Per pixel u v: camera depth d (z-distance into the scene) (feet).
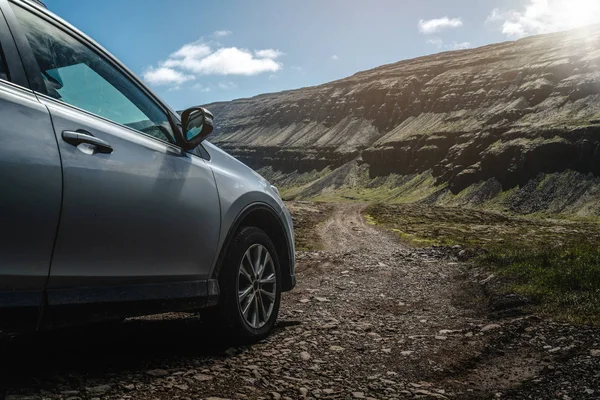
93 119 9.87
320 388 10.61
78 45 10.36
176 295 11.12
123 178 9.86
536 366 12.65
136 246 10.09
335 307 20.67
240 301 12.88
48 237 8.45
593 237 180.55
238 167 14.02
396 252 41.93
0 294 7.90
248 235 13.20
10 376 9.09
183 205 11.19
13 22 8.99
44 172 8.38
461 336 15.62
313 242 160.66
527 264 26.21
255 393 9.82
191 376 10.33
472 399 10.55
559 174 643.45
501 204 645.51
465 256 37.27
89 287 9.34
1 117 8.03
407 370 12.37
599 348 13.58
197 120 12.11
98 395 8.71
